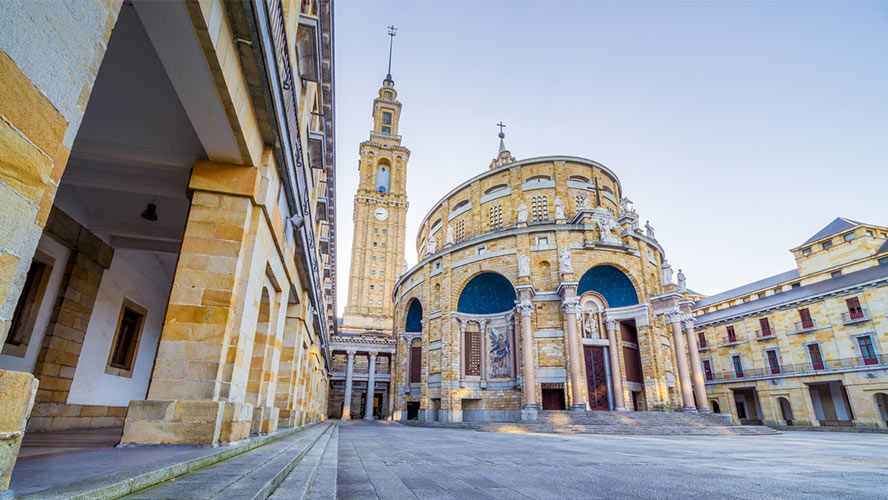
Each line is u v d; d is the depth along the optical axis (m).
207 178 6.61
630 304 33.88
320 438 12.38
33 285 9.20
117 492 2.46
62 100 2.26
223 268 6.30
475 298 37.62
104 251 11.06
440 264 39.31
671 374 33.00
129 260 12.20
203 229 6.43
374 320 73.75
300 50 8.93
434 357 37.31
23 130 2.01
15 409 2.05
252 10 4.65
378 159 86.44
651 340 31.50
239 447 5.42
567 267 31.50
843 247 43.03
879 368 34.38
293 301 15.27
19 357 8.86
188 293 6.11
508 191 40.66
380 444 13.31
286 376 14.60
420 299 41.66
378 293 76.69
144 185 7.57
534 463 8.18
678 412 29.31
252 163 6.78
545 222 37.09
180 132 6.48
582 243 33.72
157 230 10.88
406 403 41.44
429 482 5.67
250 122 6.29
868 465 8.34
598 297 34.16
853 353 36.62
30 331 9.09
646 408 30.58
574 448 12.27
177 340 5.90
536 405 29.52
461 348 35.03
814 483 5.81
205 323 6.04
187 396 5.70
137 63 5.45
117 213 10.60
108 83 5.73
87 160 7.43
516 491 4.96
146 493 2.62
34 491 2.15
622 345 32.72
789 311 42.22
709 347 49.75
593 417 26.64
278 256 9.50
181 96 5.22
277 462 4.80
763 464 8.35
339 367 62.12
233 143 6.25
